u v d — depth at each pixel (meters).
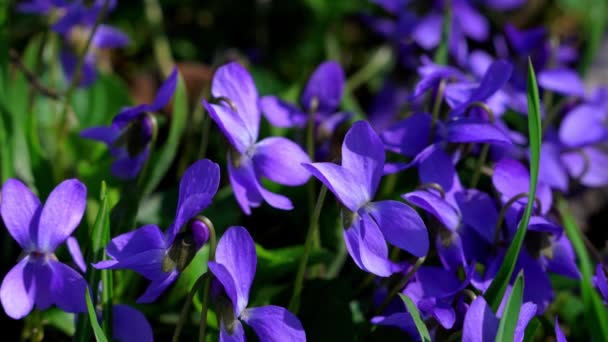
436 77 0.30
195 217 0.28
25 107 0.33
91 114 0.36
